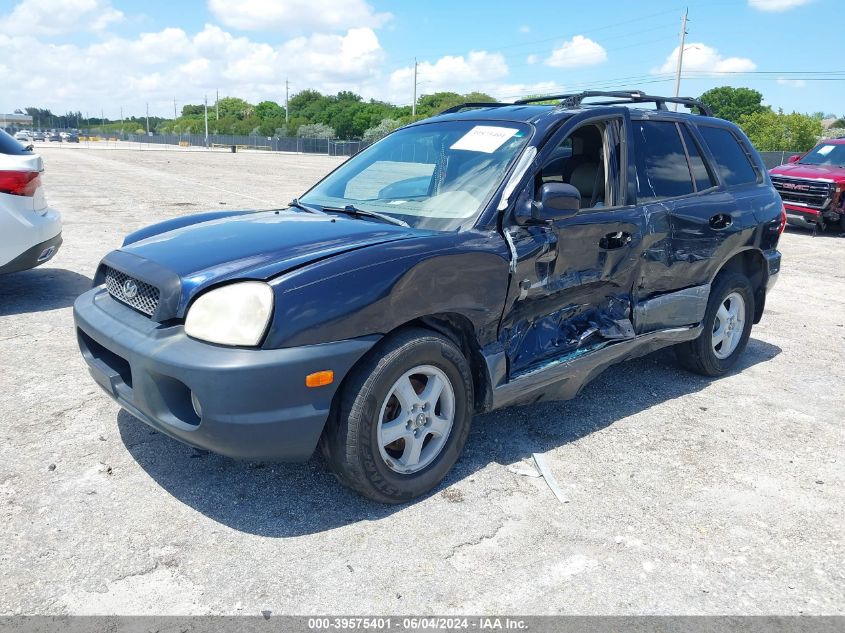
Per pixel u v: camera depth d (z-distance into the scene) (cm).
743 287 470
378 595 239
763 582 254
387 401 277
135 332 275
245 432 249
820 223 1280
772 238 482
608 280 371
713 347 462
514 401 339
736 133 488
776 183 1334
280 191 1748
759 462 350
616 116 387
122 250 321
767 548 276
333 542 268
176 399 264
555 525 285
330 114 10462
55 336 514
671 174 418
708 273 435
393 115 9550
